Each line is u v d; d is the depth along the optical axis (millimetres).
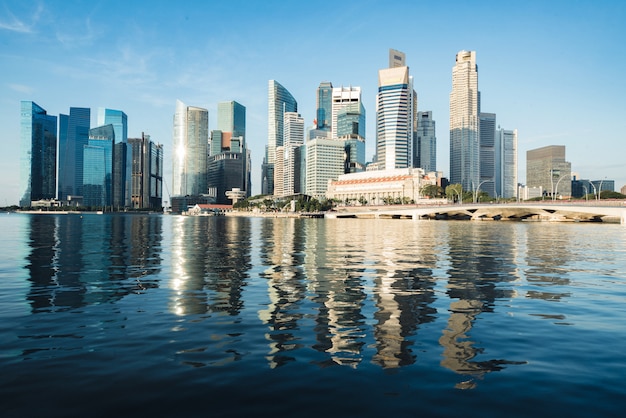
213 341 14922
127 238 68188
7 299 21594
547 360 13188
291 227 127625
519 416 9695
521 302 21219
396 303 20875
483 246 55031
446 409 10008
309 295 22719
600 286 25781
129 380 11578
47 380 11539
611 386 11289
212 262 37094
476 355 13609
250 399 10523
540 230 106562
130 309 19562
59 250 47062
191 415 9719
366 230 105688
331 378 11766
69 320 17656
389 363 12875
